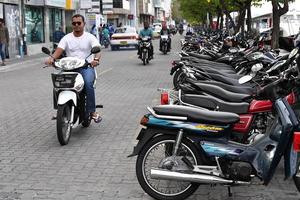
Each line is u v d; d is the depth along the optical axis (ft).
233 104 19.45
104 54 100.01
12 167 21.50
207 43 61.57
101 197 17.76
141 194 18.02
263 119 19.43
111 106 36.40
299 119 16.69
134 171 20.75
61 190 18.51
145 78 54.44
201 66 31.12
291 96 18.28
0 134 27.91
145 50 71.36
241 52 39.65
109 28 142.00
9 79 55.31
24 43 94.12
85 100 26.78
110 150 24.12
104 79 53.52
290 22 82.02
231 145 16.29
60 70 26.12
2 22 75.87
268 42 60.90
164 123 16.39
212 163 16.39
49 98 40.57
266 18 100.99
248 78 20.57
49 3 111.14
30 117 32.71
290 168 15.98
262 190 18.43
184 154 16.57
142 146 16.88
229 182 16.03
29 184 19.24
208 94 21.30
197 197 17.70
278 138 15.99
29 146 25.11
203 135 16.29
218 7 116.47
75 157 22.95
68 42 27.12
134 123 30.32
